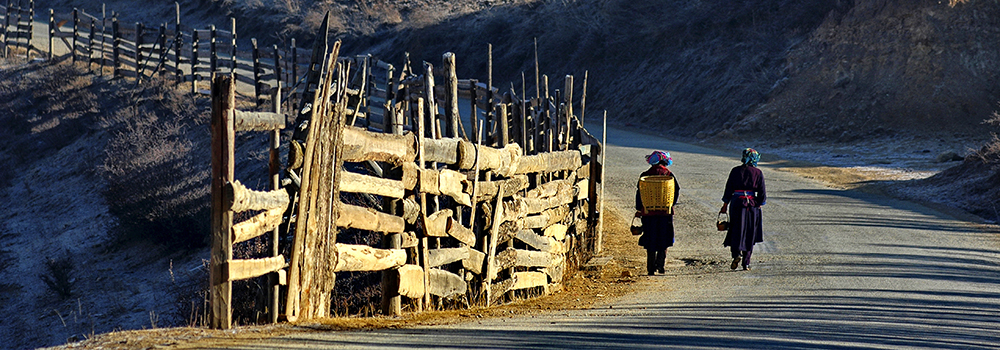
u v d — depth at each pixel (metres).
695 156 81.31
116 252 55.62
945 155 79.75
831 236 38.72
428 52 155.25
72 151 79.19
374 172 22.72
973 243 37.78
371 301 26.45
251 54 79.19
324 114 18.06
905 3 113.69
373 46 164.62
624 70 137.62
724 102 116.19
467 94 45.31
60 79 94.06
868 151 93.12
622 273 32.12
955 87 103.00
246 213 26.92
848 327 17.69
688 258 34.72
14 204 72.75
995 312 21.14
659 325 18.03
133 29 92.75
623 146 89.94
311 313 18.42
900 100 103.81
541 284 28.55
